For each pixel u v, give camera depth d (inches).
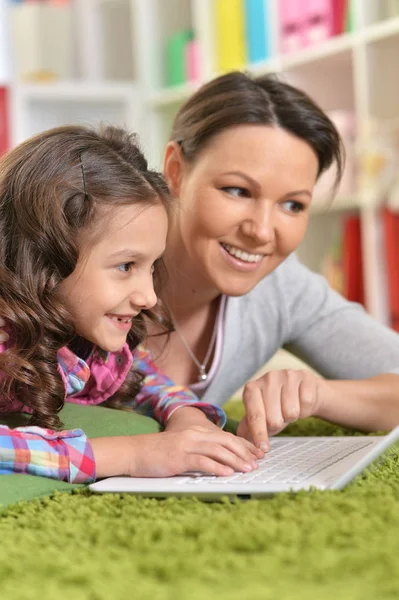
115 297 44.9
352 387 57.1
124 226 44.6
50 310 45.1
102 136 50.3
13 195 46.4
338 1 135.0
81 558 27.2
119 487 39.2
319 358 67.7
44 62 181.6
